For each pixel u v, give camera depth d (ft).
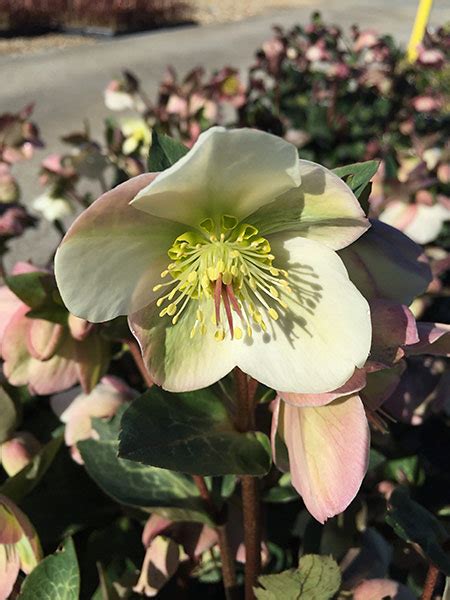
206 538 0.59
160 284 0.37
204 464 0.44
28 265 0.59
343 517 0.62
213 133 0.30
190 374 0.39
